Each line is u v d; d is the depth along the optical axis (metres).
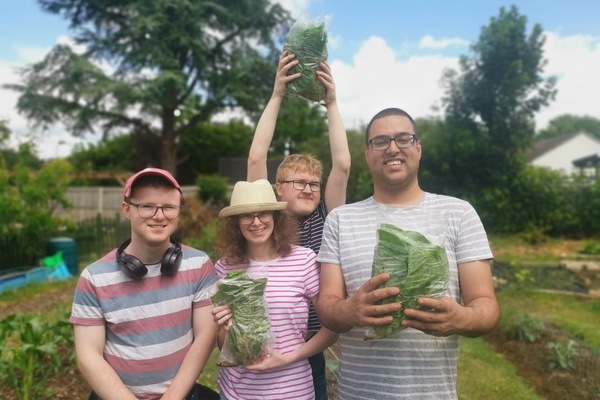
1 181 11.61
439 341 2.21
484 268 2.25
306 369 2.64
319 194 3.23
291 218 2.86
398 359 2.19
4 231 11.77
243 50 26.52
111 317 2.32
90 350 2.29
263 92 26.75
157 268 2.42
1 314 8.59
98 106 25.28
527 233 18.83
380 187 2.43
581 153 46.47
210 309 2.51
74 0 24.66
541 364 6.17
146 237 2.32
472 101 20.27
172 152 27.55
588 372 5.75
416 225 2.30
